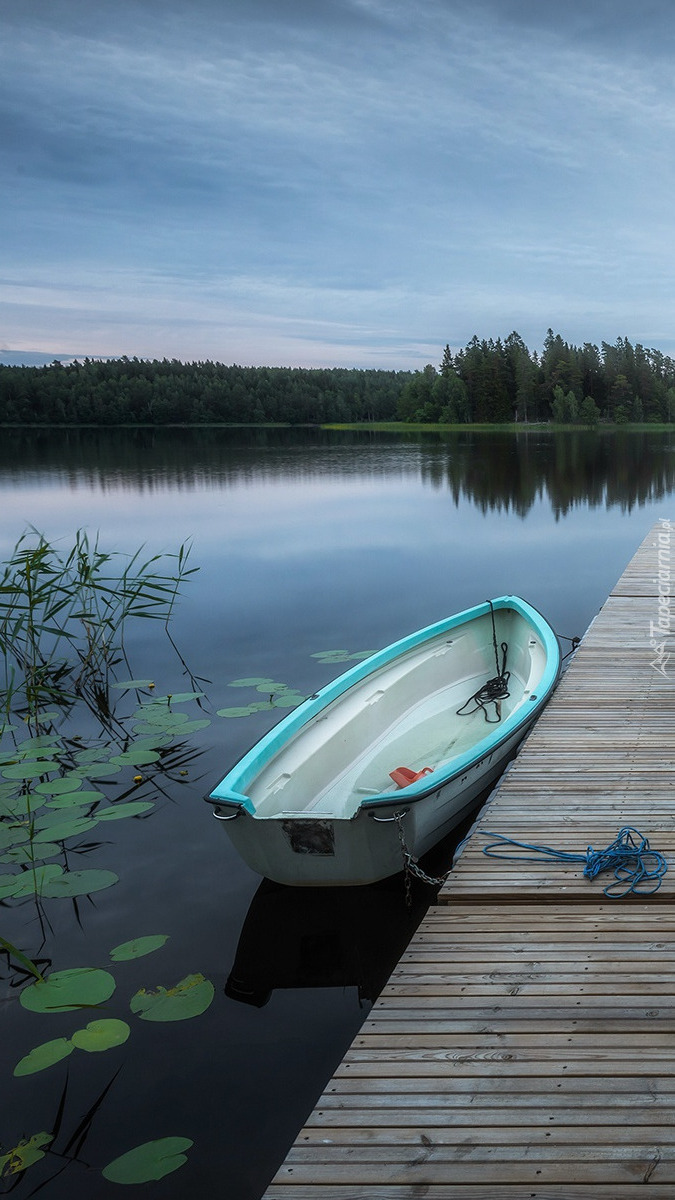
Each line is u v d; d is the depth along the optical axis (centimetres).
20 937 287
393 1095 167
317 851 287
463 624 518
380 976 273
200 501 1588
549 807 304
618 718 402
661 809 300
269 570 958
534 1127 157
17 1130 204
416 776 357
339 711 399
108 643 619
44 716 510
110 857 343
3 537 1158
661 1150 150
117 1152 197
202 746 454
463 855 272
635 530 1229
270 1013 251
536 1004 195
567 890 247
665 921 232
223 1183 188
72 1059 231
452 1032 186
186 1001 242
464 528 1264
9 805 375
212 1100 214
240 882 324
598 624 604
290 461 2598
